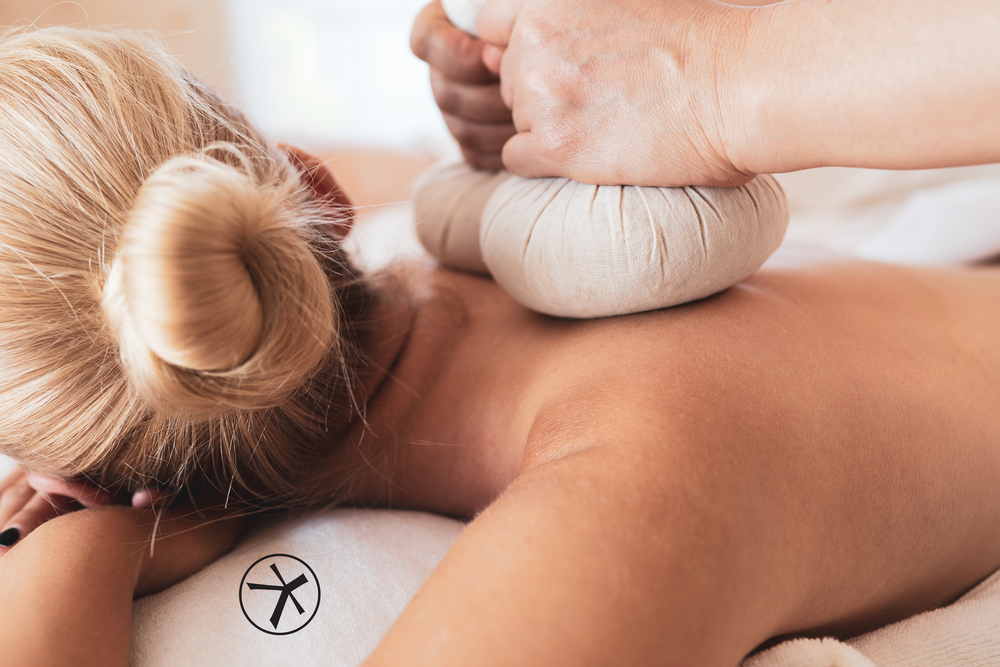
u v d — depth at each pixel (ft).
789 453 1.14
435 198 2.07
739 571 0.96
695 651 0.88
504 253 1.51
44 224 1.15
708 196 1.38
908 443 1.32
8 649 1.04
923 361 1.52
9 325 1.16
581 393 1.27
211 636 1.25
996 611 1.34
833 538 1.14
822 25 1.15
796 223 4.33
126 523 1.39
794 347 1.37
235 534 1.68
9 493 1.81
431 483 1.73
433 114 9.51
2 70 1.24
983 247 3.02
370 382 1.69
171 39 7.48
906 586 1.36
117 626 1.18
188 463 1.44
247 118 1.54
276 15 8.46
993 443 1.48
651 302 1.43
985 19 0.99
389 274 1.90
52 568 1.19
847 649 1.14
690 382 1.19
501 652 0.83
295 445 1.54
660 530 0.92
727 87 1.24
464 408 1.66
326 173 1.75
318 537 1.53
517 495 1.03
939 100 1.04
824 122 1.15
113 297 1.04
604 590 0.87
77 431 1.28
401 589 1.35
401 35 9.22
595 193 1.42
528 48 1.44
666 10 1.33
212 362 0.98
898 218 3.74
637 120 1.34
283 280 1.05
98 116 1.22
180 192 0.91
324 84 9.19
